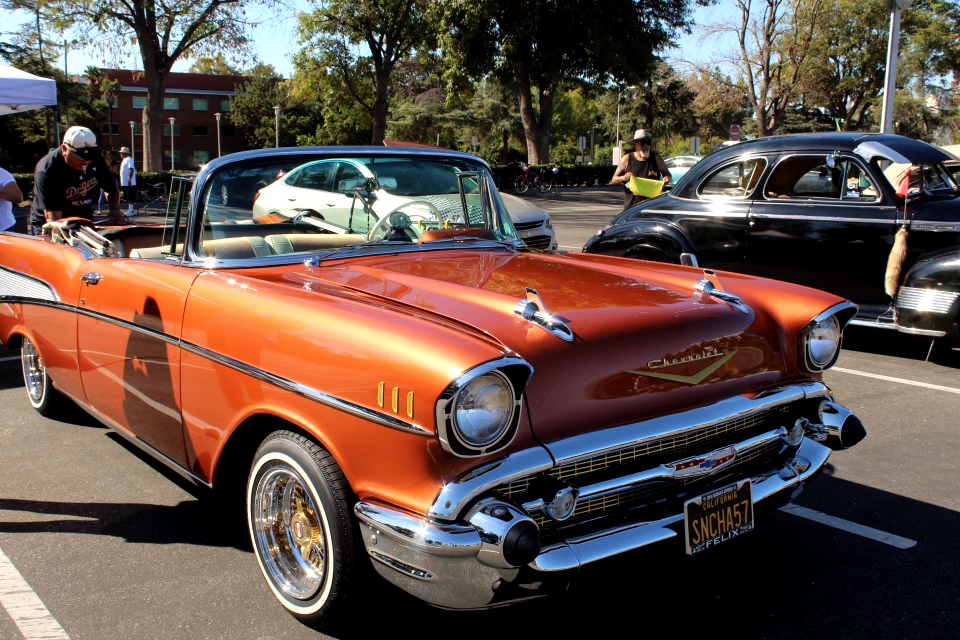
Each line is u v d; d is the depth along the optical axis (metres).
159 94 30.83
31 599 2.77
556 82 30.48
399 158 3.69
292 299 2.57
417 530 2.09
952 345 6.37
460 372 2.01
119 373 3.40
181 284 2.98
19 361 6.05
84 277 3.57
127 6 29.78
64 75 41.50
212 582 2.89
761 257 6.44
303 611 2.55
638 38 29.22
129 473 3.91
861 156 5.97
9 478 3.83
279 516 2.69
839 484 3.78
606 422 2.35
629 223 7.22
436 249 3.44
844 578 2.94
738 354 2.68
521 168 29.45
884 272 5.86
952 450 4.20
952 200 5.73
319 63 35.09
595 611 2.73
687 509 2.41
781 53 35.78
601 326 2.40
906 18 42.78
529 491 2.23
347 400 2.25
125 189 19.30
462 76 29.83
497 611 2.73
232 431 2.71
